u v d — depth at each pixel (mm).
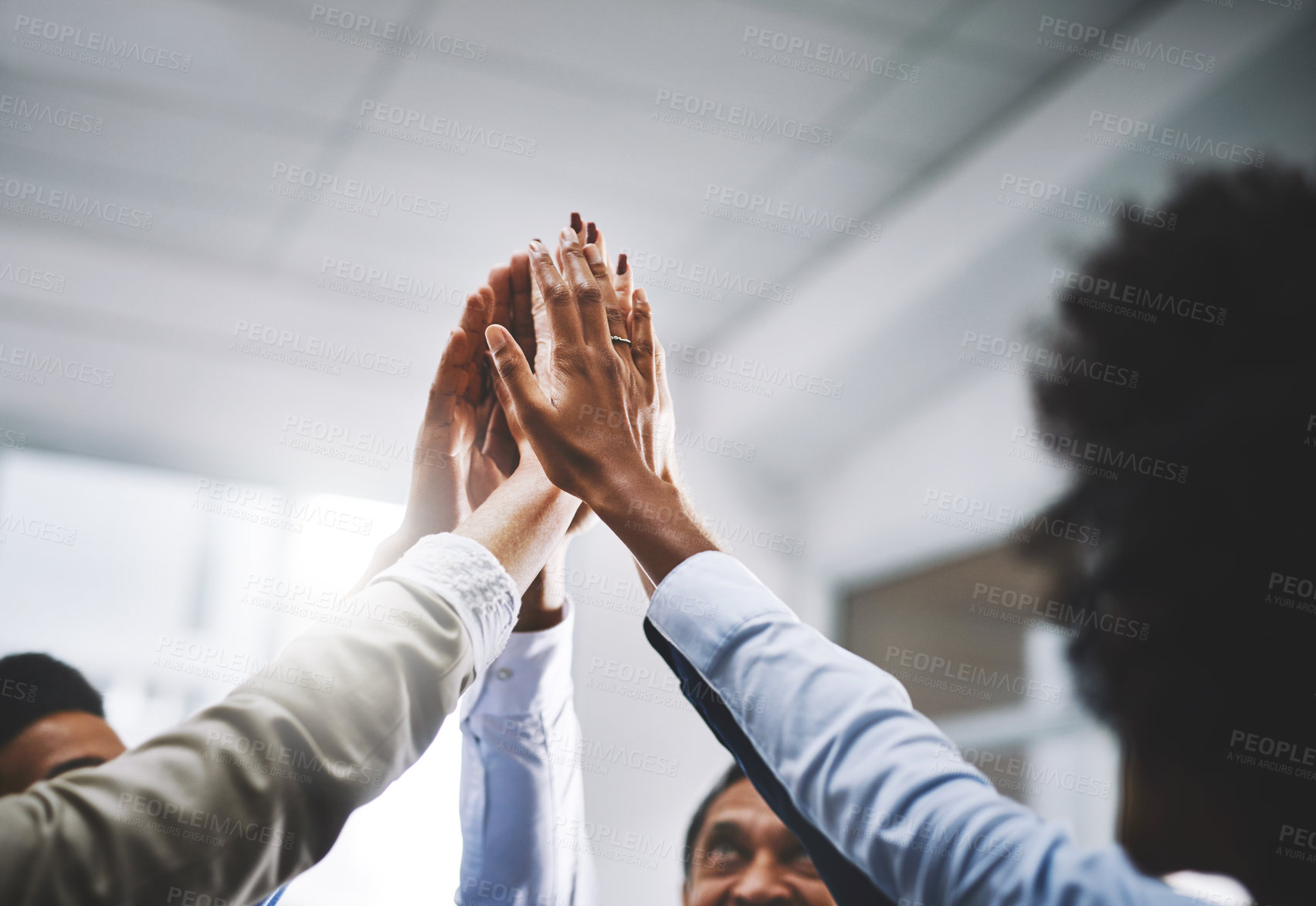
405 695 684
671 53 1938
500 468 1080
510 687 1067
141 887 579
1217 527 542
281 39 1844
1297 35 1728
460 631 731
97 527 1874
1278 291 708
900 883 543
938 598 2025
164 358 1978
